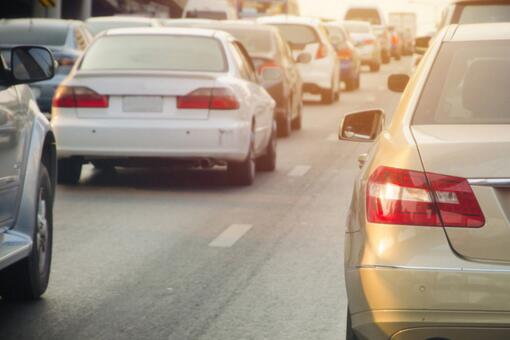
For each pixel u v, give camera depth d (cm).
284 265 1222
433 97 761
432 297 668
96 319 986
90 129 1766
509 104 752
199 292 1092
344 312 1018
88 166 2134
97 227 1459
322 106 3881
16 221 983
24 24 2920
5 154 931
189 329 956
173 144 1755
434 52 802
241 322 980
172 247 1323
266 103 2006
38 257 1038
